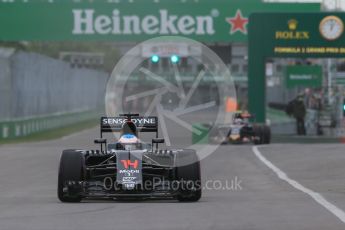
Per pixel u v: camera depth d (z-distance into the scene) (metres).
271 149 110.19
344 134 154.25
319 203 48.72
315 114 161.38
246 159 92.94
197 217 42.31
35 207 47.69
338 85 156.25
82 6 147.75
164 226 39.06
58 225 39.66
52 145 129.62
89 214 43.94
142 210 45.59
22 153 108.56
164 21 147.12
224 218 41.84
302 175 72.75
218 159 93.25
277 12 137.38
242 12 147.25
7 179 71.12
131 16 147.25
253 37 137.75
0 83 146.12
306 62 194.25
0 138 144.12
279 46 137.38
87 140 147.38
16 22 148.12
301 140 143.25
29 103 169.88
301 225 39.19
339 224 39.50
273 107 193.25
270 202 49.53
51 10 147.88
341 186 62.06
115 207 47.19
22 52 162.38
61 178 49.38
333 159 89.12
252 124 123.50
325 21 136.75
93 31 147.88
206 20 147.00
